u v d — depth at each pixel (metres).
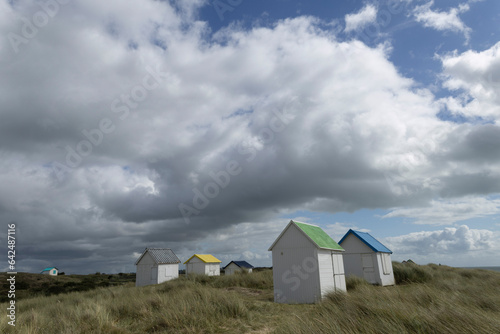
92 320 10.82
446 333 5.62
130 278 66.12
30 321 10.84
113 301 15.41
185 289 17.27
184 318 10.47
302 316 8.95
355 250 25.06
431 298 8.74
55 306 15.53
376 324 6.32
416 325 6.05
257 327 9.95
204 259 52.03
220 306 11.84
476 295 9.88
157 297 13.78
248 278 27.78
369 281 23.94
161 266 40.50
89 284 40.34
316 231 19.50
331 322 6.68
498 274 29.67
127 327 10.52
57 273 69.00
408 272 27.11
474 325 5.71
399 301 8.23
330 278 17.69
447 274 28.27
